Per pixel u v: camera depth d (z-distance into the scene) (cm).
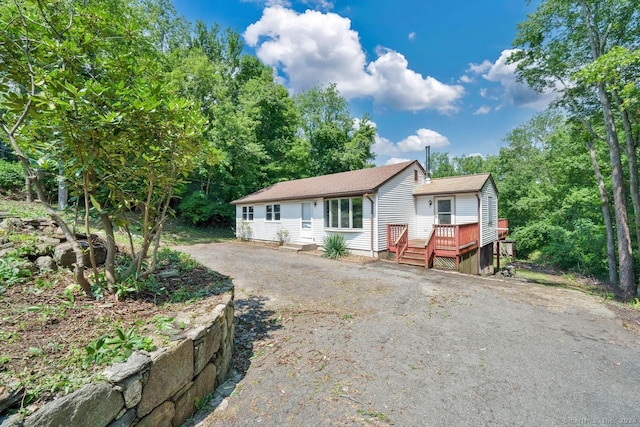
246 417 244
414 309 522
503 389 288
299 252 1213
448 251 965
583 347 381
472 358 349
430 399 271
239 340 389
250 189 2056
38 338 209
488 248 1335
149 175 342
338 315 483
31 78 279
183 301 334
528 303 562
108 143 291
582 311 520
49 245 367
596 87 1100
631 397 277
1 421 136
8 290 267
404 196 1260
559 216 1614
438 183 1369
